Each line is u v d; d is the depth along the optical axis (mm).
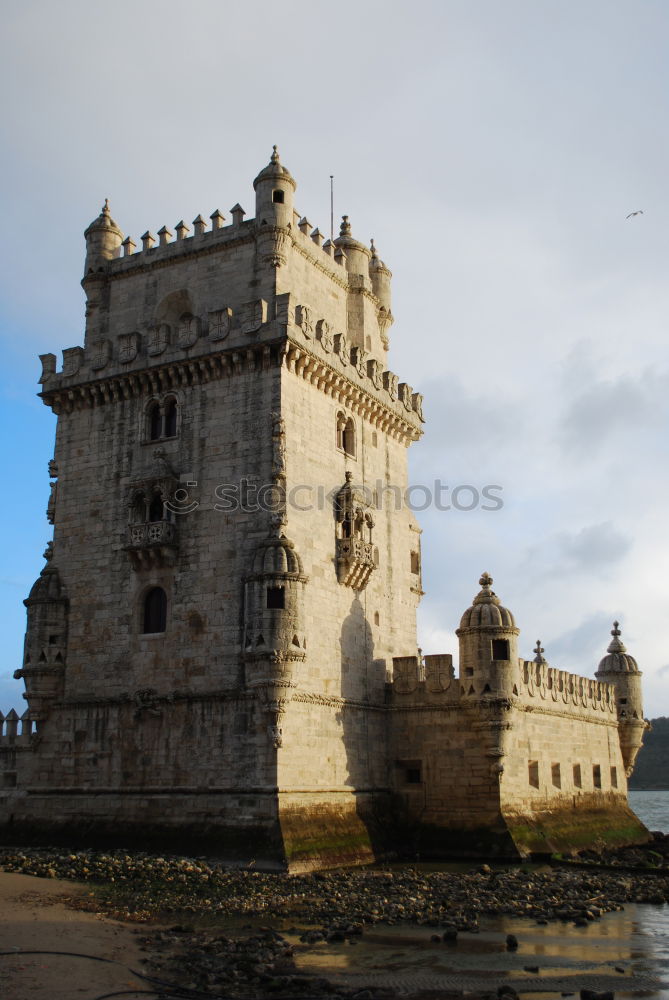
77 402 52312
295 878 38500
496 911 33594
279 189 50531
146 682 46312
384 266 60906
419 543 61250
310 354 48250
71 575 50000
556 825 53000
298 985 23594
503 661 49781
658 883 41562
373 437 55688
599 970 25922
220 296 50938
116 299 54406
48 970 23609
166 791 44312
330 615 48312
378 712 51500
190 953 26078
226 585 45344
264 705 42500
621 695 70938
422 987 23938
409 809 50500
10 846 46750
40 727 48625
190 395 48938
